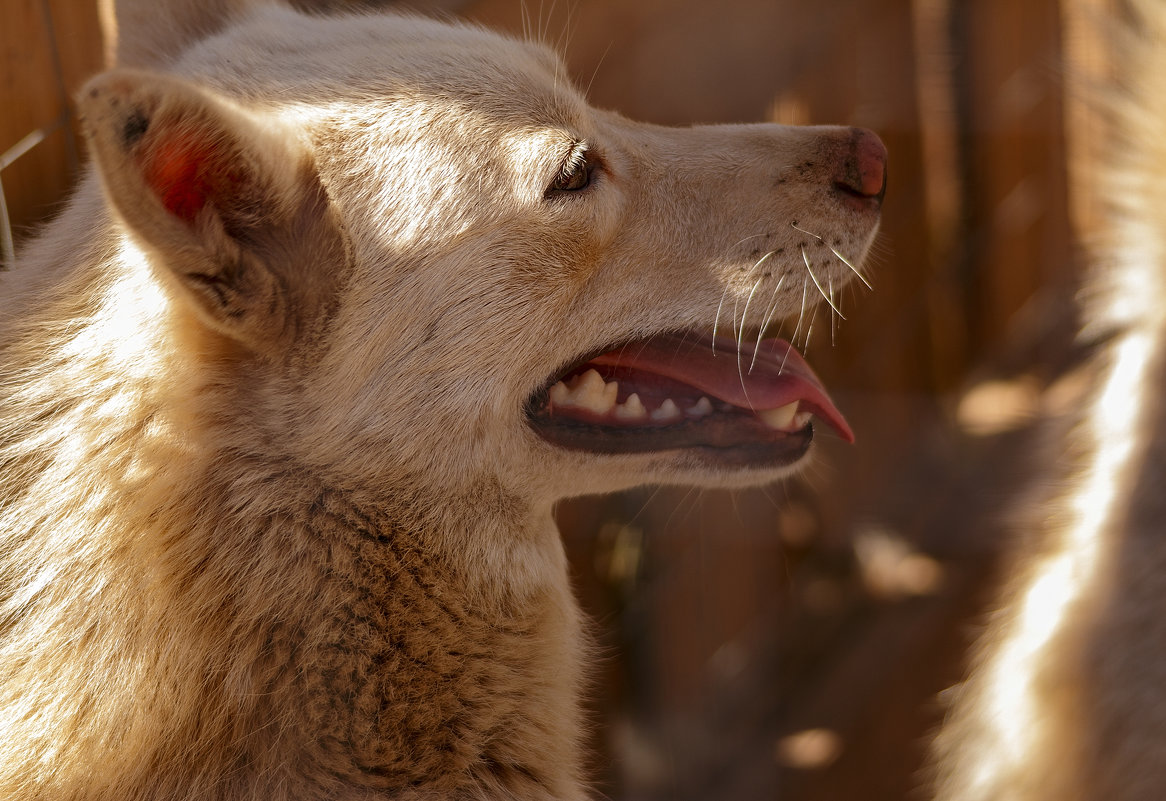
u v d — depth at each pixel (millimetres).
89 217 1537
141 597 1502
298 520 1519
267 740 1508
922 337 1990
